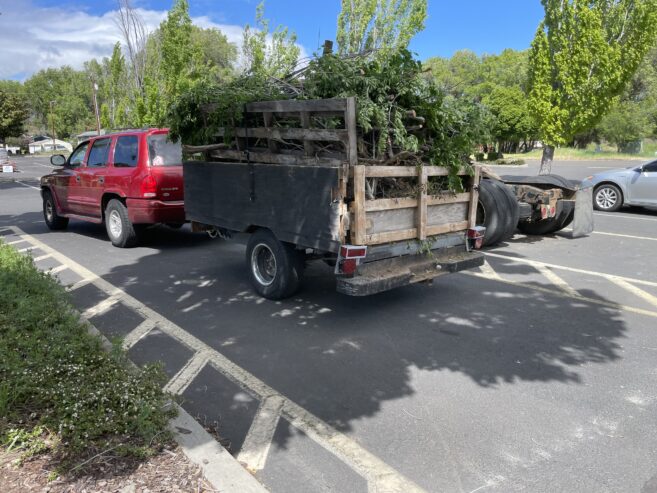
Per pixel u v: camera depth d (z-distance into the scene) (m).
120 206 8.93
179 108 6.85
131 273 7.53
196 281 7.11
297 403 3.91
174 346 4.94
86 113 102.81
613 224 11.86
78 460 2.88
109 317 5.70
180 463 2.93
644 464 3.19
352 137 4.96
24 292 5.35
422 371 4.44
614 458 3.24
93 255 8.69
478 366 4.54
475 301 6.29
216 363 4.58
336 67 5.36
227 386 4.17
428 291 6.69
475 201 6.28
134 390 3.53
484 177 9.47
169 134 7.22
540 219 10.08
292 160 5.67
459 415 3.74
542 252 8.98
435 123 5.57
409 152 5.47
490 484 3.01
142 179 8.40
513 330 5.36
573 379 4.29
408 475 3.09
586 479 3.05
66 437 3.05
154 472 2.83
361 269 5.27
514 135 41.94
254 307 6.04
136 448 2.96
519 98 41.88
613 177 13.71
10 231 11.21
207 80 7.07
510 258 8.52
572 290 6.73
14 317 4.67
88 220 10.04
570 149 46.91
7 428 3.10
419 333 5.28
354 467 3.17
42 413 3.28
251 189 6.04
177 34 19.00
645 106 49.59
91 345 4.26
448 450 3.33
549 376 4.35
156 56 20.50
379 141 5.25
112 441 3.06
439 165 5.77
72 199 10.23
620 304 6.18
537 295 6.53
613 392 4.07
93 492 2.64
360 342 5.05
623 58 14.87
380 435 3.50
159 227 11.33
